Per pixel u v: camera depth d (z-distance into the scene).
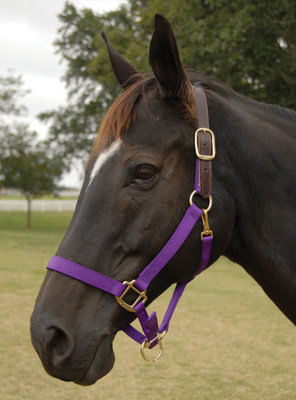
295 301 1.59
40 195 23.62
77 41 19.09
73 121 20.86
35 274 8.77
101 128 1.47
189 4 10.70
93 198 1.38
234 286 8.12
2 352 4.47
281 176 1.57
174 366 4.16
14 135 23.03
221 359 4.33
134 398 3.47
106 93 18.41
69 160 21.72
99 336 1.36
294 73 9.81
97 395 3.54
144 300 1.40
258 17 9.45
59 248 1.43
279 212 1.56
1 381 3.79
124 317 1.46
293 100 9.77
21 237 16.80
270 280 1.60
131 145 1.38
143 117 1.41
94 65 14.29
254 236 1.57
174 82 1.39
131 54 12.00
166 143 1.39
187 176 1.41
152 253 1.38
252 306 6.49
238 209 1.54
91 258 1.37
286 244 1.56
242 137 1.55
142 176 1.37
